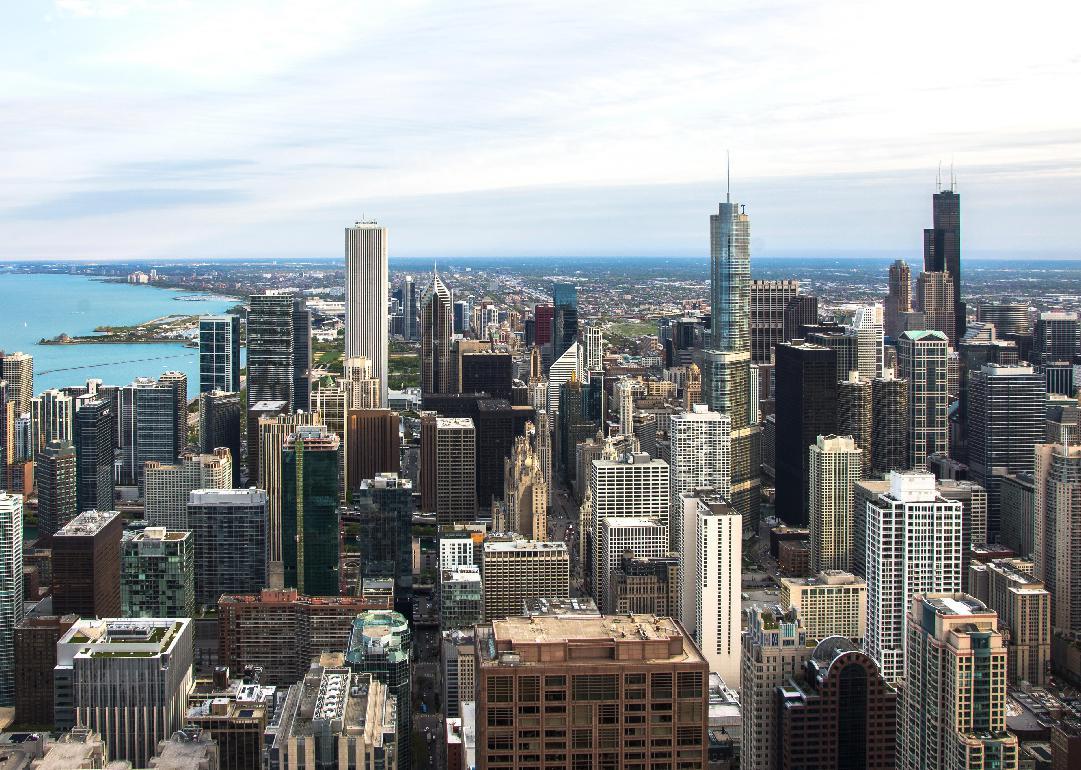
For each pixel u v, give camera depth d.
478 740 197.62
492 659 196.75
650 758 197.12
